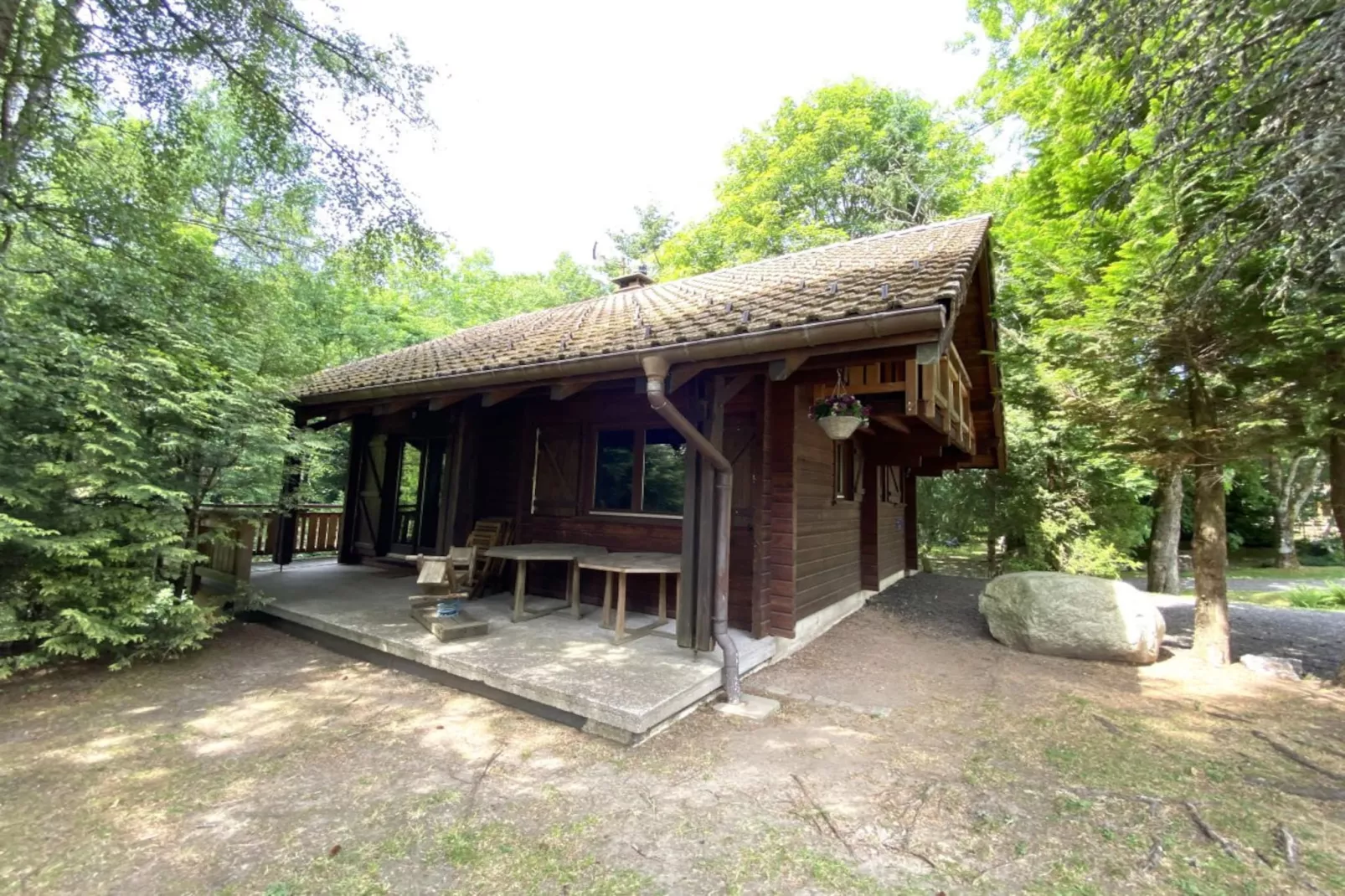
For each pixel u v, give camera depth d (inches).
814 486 237.9
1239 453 205.8
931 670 198.8
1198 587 218.4
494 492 288.7
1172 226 193.5
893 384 191.3
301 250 301.9
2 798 106.0
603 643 185.5
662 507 232.1
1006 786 118.6
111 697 157.3
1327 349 175.3
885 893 85.3
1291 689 183.2
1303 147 136.7
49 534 157.9
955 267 149.0
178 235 228.7
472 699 159.5
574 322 286.5
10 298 177.0
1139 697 174.9
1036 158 378.0
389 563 339.3
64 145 195.8
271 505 285.6
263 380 209.2
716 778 118.9
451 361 254.1
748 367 166.4
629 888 85.1
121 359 173.0
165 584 189.8
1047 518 465.7
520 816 103.3
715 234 769.6
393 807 105.0
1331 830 104.4
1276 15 141.8
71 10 175.3
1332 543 778.8
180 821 99.3
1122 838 100.8
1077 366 224.2
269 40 199.0
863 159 719.1
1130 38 166.1
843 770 124.2
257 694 161.8
